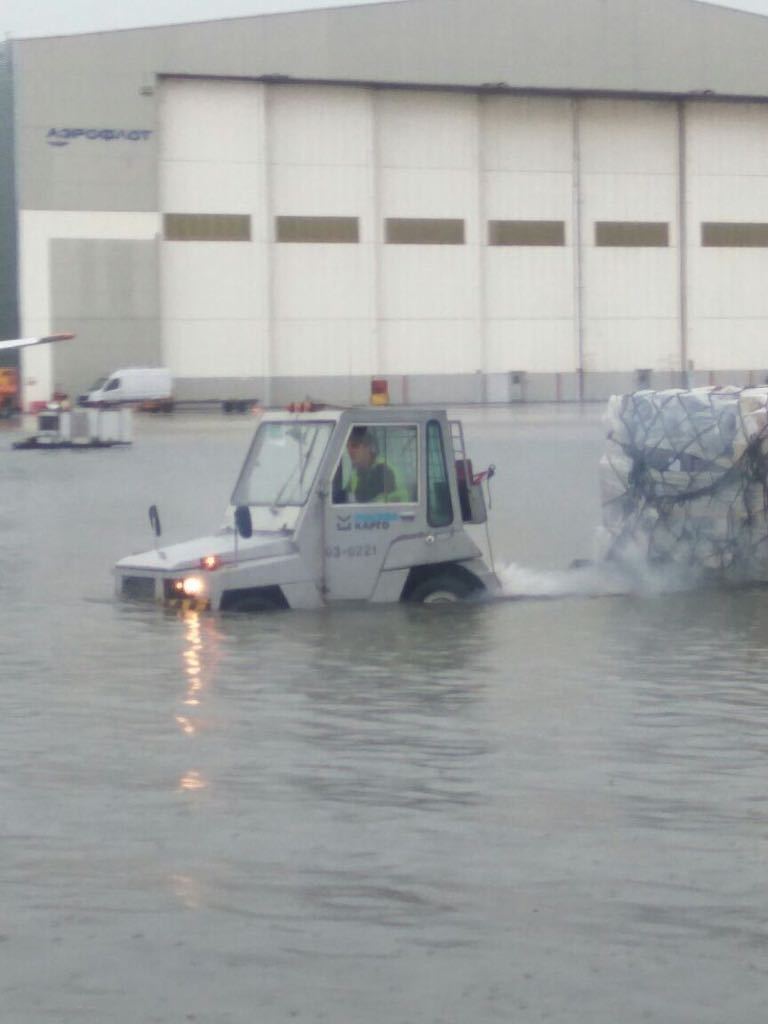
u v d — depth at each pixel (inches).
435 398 3607.3
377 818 384.8
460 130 3570.4
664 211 3688.5
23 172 3307.1
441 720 491.8
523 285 3636.8
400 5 3459.6
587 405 3595.0
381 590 714.2
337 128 3501.5
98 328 3373.5
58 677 567.5
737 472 802.8
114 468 1905.8
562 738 467.5
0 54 3353.8
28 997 277.4
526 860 352.2
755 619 701.9
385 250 3560.5
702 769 431.2
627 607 738.2
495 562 942.4
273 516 717.3
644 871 344.5
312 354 3540.8
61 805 396.8
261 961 293.0
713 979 284.5
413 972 287.6
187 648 619.8
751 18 3619.6
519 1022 266.4
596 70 3558.1
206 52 3376.0
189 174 3425.2
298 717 496.7
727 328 3718.0
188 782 418.6
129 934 307.1
